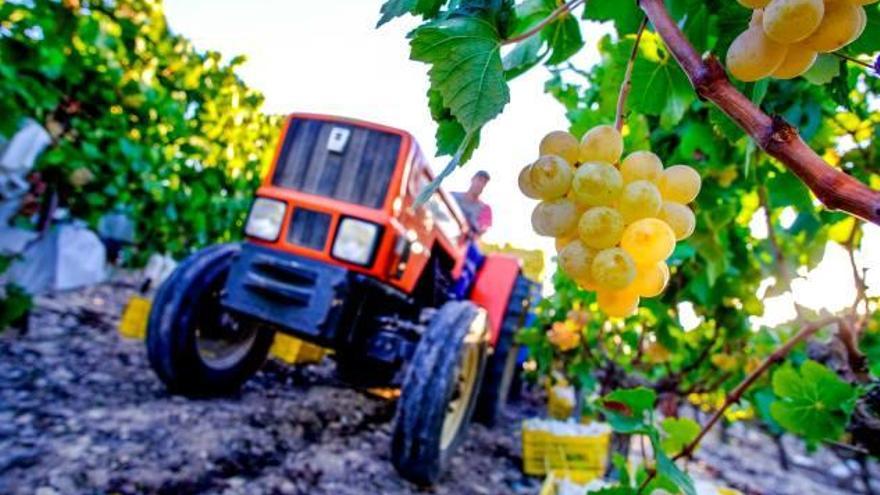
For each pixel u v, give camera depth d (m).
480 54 0.66
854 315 1.44
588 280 0.63
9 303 3.85
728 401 1.32
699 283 2.60
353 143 3.39
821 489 5.53
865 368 1.43
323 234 3.24
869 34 0.84
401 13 0.74
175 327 3.50
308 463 3.22
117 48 5.10
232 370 3.99
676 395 3.36
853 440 1.43
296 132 3.56
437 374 3.00
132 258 6.88
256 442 3.31
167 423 3.26
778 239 2.49
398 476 3.33
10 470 2.44
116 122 5.18
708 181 2.05
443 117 0.73
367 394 4.95
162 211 6.62
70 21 4.20
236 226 8.52
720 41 0.94
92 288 6.25
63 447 2.72
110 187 5.36
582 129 1.76
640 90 1.30
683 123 1.97
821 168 0.45
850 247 1.50
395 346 3.37
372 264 3.14
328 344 3.19
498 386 4.97
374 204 3.25
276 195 3.38
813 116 1.49
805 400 1.44
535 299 6.46
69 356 4.01
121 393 3.55
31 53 4.07
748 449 6.73
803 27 0.45
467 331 3.23
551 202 0.66
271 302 3.18
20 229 4.82
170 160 6.55
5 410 2.98
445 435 3.52
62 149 4.65
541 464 4.00
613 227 0.59
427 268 4.04
